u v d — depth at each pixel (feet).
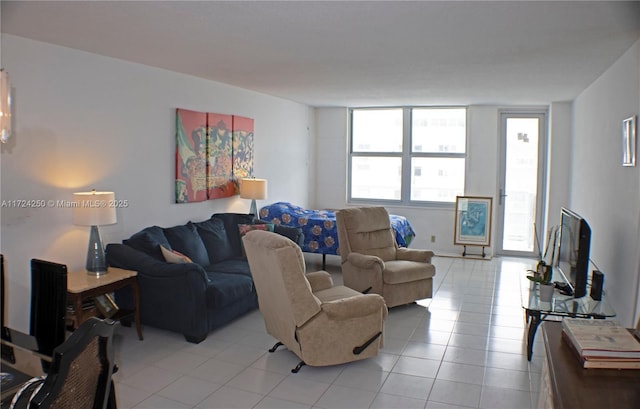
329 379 10.97
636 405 4.41
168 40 11.80
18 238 11.76
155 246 14.19
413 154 26.63
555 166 23.57
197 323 12.87
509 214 25.46
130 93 14.70
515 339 13.48
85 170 13.37
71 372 4.05
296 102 25.14
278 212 21.91
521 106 24.75
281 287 10.80
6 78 6.67
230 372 11.28
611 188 14.25
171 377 11.00
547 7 8.93
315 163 28.14
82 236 13.35
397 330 14.19
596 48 12.28
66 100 12.73
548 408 5.01
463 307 16.43
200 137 17.60
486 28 10.43
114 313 12.90
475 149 25.20
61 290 8.07
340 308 10.98
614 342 5.30
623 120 12.89
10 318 11.65
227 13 9.48
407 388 10.56
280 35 11.20
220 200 19.22
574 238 12.96
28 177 11.89
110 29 10.77
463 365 11.75
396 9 9.13
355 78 17.21
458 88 19.29
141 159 15.24
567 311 11.41
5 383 6.16
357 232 17.17
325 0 8.61
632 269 11.84
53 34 11.28
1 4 8.98
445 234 26.20
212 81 18.26
